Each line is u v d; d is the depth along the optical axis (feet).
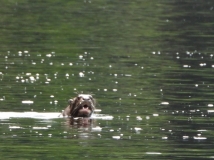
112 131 193.16
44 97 254.47
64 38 472.44
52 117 215.31
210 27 555.28
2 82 288.10
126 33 509.76
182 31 526.98
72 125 201.36
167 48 433.89
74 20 572.92
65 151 166.30
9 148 167.94
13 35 475.31
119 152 166.61
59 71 329.72
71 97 256.93
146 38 485.97
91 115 218.59
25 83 287.89
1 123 200.75
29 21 557.74
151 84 291.58
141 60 376.89
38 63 355.97
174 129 197.26
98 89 277.44
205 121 210.59
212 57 391.45
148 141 179.83
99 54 401.29
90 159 158.92
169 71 333.21
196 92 270.67
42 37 472.03
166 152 167.63
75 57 385.91
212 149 171.12
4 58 370.53
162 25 562.25
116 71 333.42
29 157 159.53
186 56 395.75
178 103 244.83
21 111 223.10
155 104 242.37
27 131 189.57
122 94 264.93
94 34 498.69
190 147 173.27
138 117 216.54
